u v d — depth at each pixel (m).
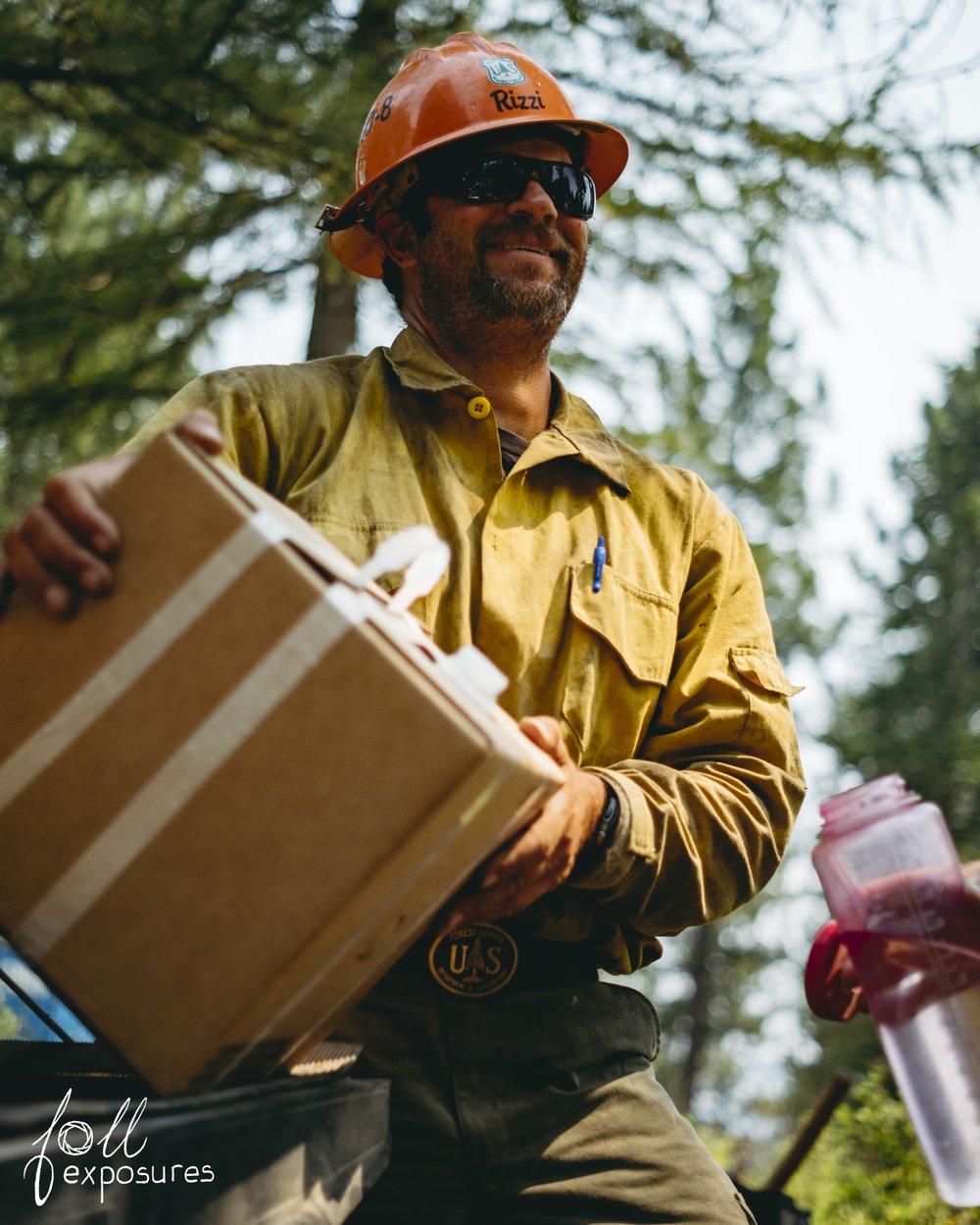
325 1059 1.51
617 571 1.96
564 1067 1.78
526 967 1.79
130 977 1.14
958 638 24.59
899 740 21.58
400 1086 1.72
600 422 2.15
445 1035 1.74
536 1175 1.74
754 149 4.88
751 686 2.01
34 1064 1.41
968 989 1.45
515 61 2.20
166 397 5.16
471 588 1.86
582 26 4.65
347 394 1.97
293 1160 1.21
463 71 2.17
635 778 1.80
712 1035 25.45
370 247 2.40
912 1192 4.80
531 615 1.86
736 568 2.12
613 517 2.01
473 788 1.14
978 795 21.16
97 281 4.92
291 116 4.41
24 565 1.20
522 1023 1.77
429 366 2.00
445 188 2.11
